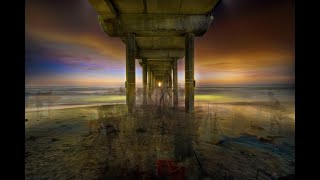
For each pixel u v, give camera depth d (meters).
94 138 7.09
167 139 6.87
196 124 9.55
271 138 7.15
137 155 5.28
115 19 11.66
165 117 11.48
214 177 4.01
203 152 5.55
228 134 7.69
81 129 8.77
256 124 9.82
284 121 10.77
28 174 4.22
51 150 5.79
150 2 10.59
